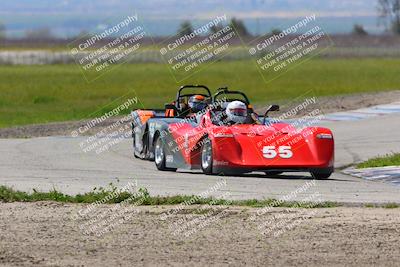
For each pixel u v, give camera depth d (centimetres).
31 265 3238
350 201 4700
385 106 11344
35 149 8112
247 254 3428
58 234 3812
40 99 16300
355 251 3459
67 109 13862
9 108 14338
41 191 5112
